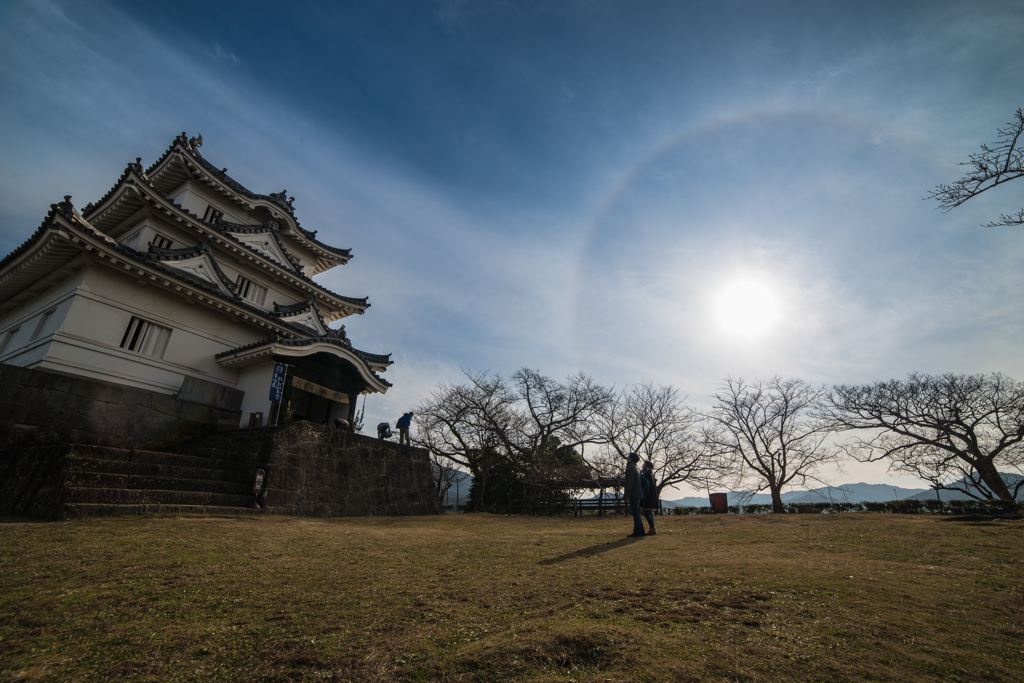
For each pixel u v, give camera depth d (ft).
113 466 29.32
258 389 51.65
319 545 20.71
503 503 81.25
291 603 11.96
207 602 11.94
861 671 7.44
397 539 23.75
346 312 80.53
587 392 94.12
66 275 48.14
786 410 90.02
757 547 21.07
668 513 73.15
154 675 8.05
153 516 25.62
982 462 75.15
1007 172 24.39
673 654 8.23
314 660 8.57
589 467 80.23
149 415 45.80
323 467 41.45
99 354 44.78
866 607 10.71
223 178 68.69
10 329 53.78
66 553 16.39
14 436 36.88
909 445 82.58
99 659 8.64
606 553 19.62
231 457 39.52
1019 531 25.88
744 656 8.10
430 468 54.39
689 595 12.10
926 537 24.06
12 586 12.80
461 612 11.21
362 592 13.03
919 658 7.91
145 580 13.71
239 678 7.94
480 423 89.10
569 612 10.98
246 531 23.20
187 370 50.96
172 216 56.75
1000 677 7.21
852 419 87.40
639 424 93.61
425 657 8.56
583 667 8.02
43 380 39.73
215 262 55.98
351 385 60.29
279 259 70.23
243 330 57.82
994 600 11.28
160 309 50.31
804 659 7.93
